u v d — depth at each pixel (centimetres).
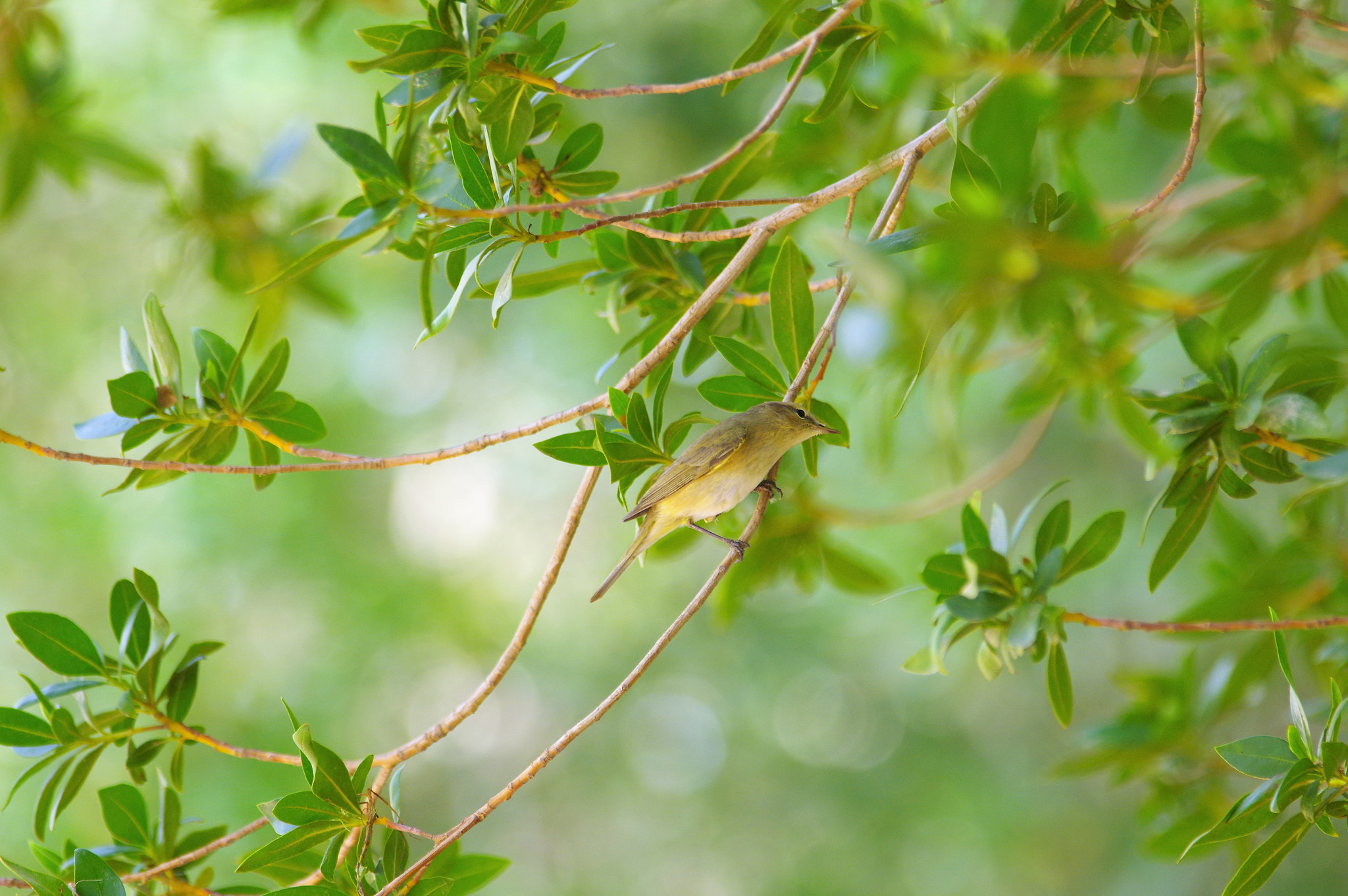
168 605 1544
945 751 1809
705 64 1443
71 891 595
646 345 779
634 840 1934
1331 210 399
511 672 1853
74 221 1712
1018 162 369
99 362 1716
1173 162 1005
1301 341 734
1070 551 656
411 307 1702
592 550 1889
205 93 1542
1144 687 862
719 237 620
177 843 694
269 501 1608
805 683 1842
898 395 884
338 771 562
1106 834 1725
